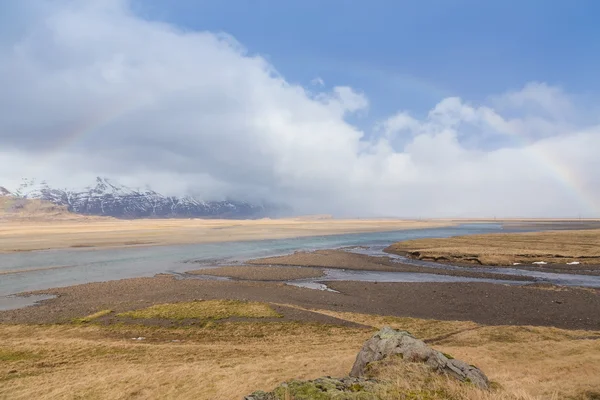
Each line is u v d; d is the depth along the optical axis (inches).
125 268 2652.6
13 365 882.1
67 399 666.2
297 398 382.9
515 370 730.8
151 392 682.8
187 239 5246.1
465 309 1519.4
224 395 625.9
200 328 1243.2
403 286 1962.4
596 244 3548.2
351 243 4753.9
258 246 4325.8
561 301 1608.0
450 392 407.2
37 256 3314.5
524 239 4227.4
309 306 1556.3
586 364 743.1
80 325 1288.1
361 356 580.4
